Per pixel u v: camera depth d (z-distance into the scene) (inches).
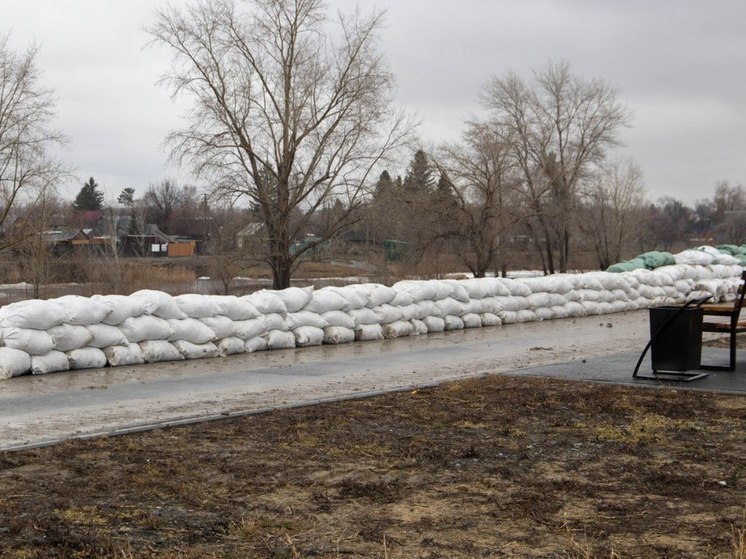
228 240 1208.2
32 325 426.9
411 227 1450.5
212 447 265.6
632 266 981.2
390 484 224.5
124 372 440.5
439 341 603.8
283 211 1202.6
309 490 218.8
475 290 716.7
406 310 641.6
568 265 2030.0
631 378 407.5
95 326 456.4
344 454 257.9
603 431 289.1
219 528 186.9
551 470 239.6
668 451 261.7
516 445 270.2
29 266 1242.0
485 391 374.0
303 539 180.2
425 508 203.5
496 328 706.2
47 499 207.2
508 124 1616.6
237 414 317.1
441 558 168.6
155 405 342.6
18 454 254.1
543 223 1790.1
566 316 802.2
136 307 475.5
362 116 1204.5
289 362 486.3
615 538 179.8
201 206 1418.6
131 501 206.7
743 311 854.5
